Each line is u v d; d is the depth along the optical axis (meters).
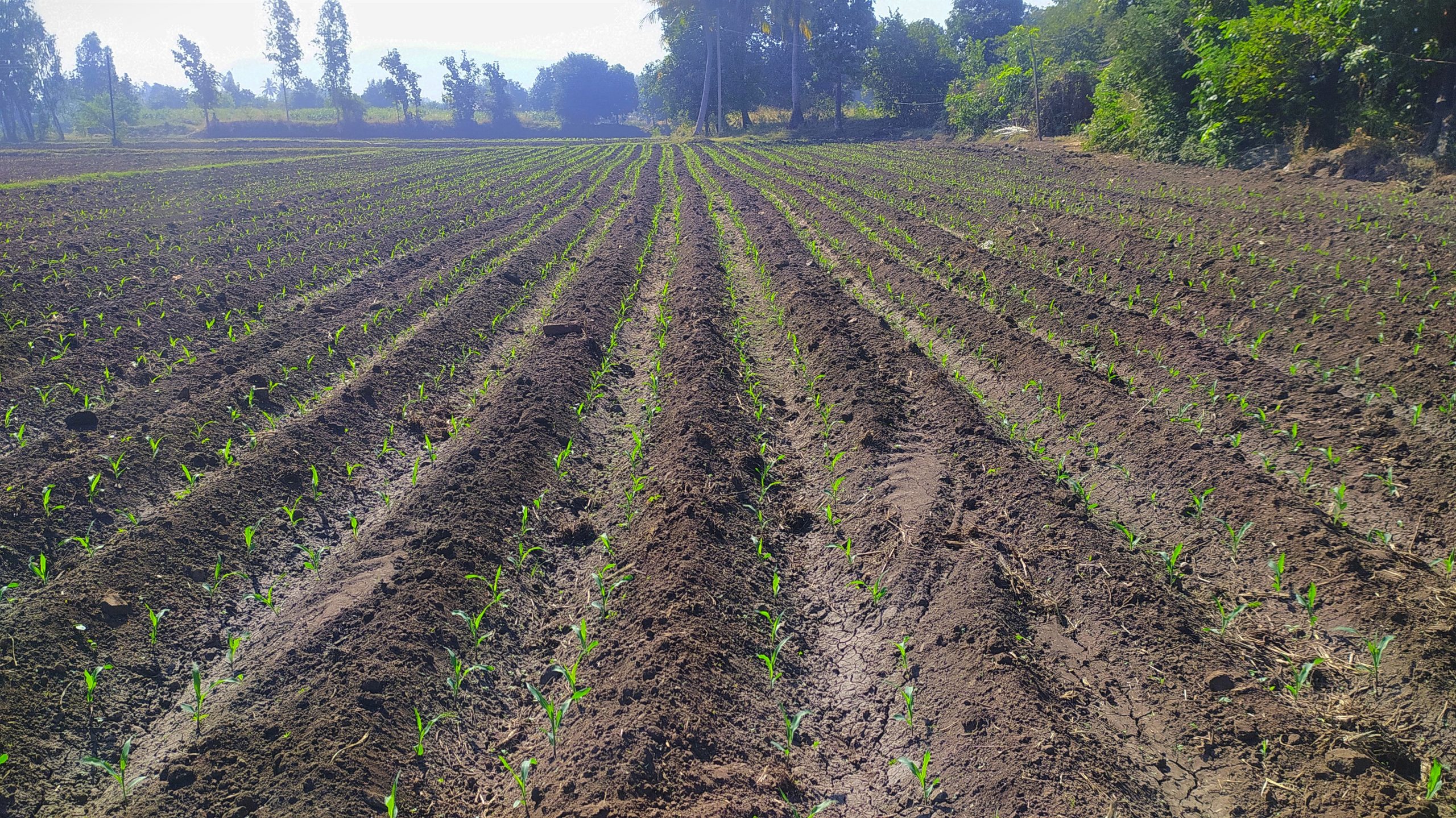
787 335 11.48
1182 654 5.07
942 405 8.62
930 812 4.18
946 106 46.47
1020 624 5.40
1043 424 8.50
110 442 7.59
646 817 3.95
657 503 6.94
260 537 6.59
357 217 20.89
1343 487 6.44
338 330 11.16
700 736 4.52
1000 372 9.80
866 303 12.97
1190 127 24.62
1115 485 7.23
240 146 57.59
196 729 4.70
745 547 6.48
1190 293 11.55
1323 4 18.88
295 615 5.77
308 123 86.44
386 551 6.42
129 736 4.70
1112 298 12.09
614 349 11.23
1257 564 5.92
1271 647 5.16
